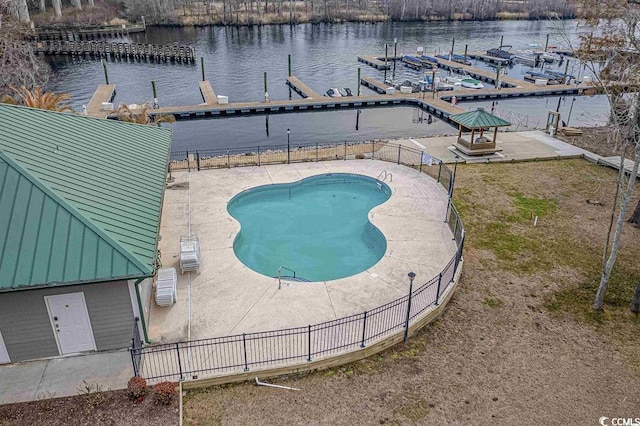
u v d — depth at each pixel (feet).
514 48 287.69
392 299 53.36
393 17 406.00
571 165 98.32
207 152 119.75
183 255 56.80
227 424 38.55
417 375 44.11
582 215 76.69
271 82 198.59
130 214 46.96
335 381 43.32
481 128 98.27
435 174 89.20
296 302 52.75
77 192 45.91
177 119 147.54
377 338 46.88
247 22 373.40
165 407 38.93
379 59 245.65
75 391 40.22
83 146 56.29
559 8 394.52
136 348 41.78
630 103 53.67
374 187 87.10
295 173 88.38
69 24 306.96
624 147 51.01
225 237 66.03
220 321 49.47
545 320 52.16
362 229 73.51
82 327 43.47
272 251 67.10
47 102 90.17
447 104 157.17
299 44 298.15
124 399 39.52
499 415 39.96
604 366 45.73
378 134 134.31
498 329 50.57
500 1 453.17
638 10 53.72
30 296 40.88
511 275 60.39
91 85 191.52
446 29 367.86
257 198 82.23
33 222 41.27
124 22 341.62
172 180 83.82
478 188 86.28
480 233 70.49
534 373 44.62
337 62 243.81
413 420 39.24
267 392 41.93
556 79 197.77
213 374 42.45
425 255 62.49
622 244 67.97
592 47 64.54
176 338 46.80
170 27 358.84
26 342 42.80
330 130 138.72
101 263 40.22
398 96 168.55
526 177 91.91
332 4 426.92
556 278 59.88
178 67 230.48
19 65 130.00
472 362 45.83
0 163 43.91
